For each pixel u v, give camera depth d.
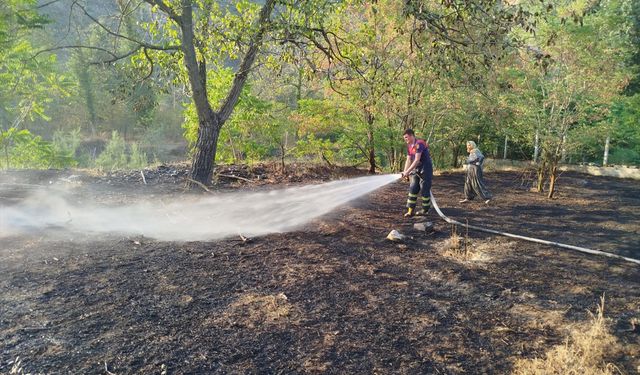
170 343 3.22
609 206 9.88
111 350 3.08
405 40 11.56
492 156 22.67
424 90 13.24
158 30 8.96
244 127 13.89
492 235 6.83
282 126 13.48
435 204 8.40
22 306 3.69
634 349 3.32
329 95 14.27
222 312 3.78
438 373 2.98
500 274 5.03
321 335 3.46
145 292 4.11
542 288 4.62
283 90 19.67
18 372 2.74
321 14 6.96
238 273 4.74
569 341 3.46
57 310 3.65
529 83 11.68
